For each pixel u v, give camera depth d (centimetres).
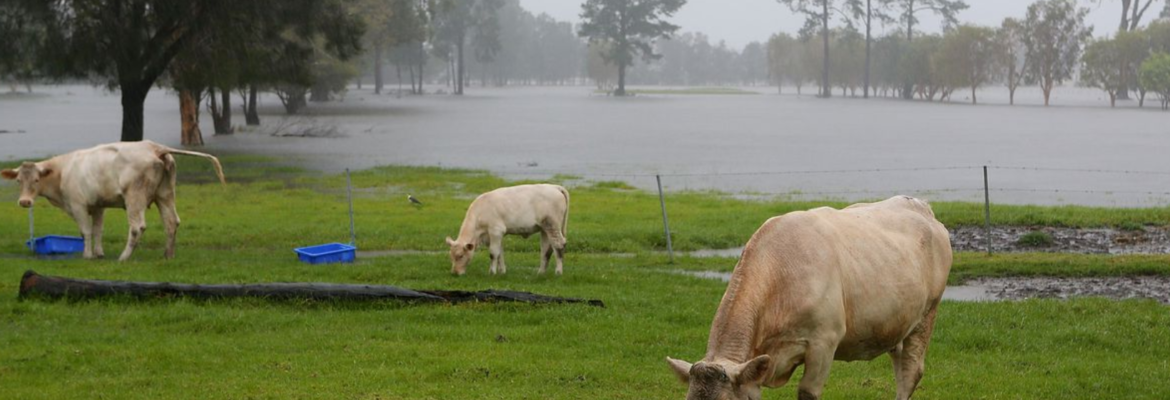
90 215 1822
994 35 13638
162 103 12100
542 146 5547
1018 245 1969
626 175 3825
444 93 17200
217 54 3950
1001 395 958
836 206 2638
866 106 12562
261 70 4091
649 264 1797
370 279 1556
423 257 1809
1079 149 5231
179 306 1298
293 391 948
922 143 5775
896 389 920
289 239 2070
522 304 1315
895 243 802
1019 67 18738
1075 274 1647
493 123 8069
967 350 1145
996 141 5944
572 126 7706
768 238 745
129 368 1033
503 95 16950
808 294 722
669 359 662
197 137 5291
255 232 2147
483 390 960
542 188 1616
